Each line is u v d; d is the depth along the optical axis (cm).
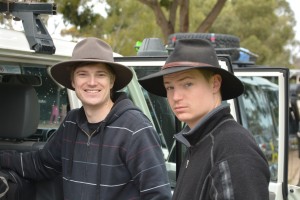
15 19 301
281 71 465
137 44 529
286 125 431
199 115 204
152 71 342
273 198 421
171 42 618
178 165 324
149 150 254
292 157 905
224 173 180
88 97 262
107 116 259
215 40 613
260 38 2655
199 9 1891
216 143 189
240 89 214
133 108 263
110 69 270
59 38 327
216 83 208
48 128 337
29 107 305
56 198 296
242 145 184
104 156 257
